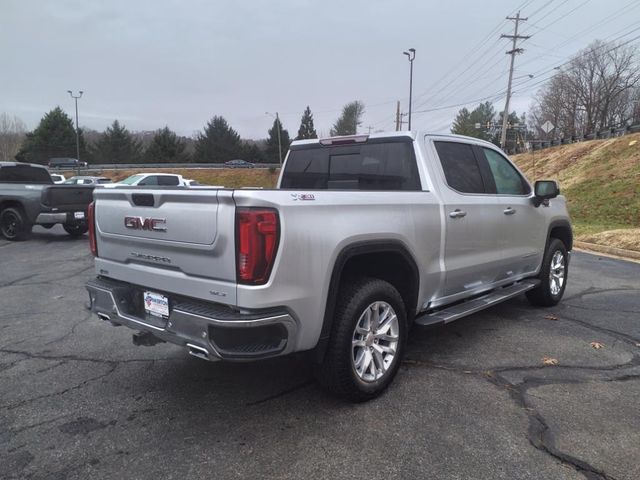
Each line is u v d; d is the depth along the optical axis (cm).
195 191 288
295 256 285
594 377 389
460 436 298
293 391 360
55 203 1162
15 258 964
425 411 329
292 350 294
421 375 390
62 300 634
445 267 407
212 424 312
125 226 340
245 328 269
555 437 298
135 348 453
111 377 387
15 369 404
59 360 423
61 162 6150
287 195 286
